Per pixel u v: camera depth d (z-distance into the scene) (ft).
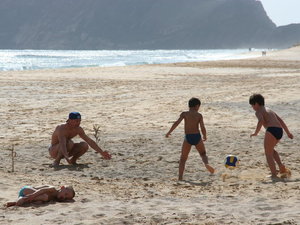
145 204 36.19
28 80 188.03
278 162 50.19
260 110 50.42
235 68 278.26
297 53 525.75
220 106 109.70
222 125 86.48
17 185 43.24
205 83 177.47
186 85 169.68
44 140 75.25
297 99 118.11
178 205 35.86
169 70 257.96
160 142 71.26
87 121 93.97
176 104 117.08
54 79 194.90
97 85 171.12
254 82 177.17
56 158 57.93
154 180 49.73
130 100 127.24
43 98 132.87
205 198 38.88
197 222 30.32
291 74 220.23
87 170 54.70
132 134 78.79
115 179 49.96
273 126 49.85
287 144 67.41
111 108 112.47
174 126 50.47
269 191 41.52
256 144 68.28
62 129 57.82
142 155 62.54
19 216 32.27
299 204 34.88
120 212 33.30
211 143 69.56
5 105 118.42
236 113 99.81
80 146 58.18
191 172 53.42
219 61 375.86
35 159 60.95
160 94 140.67
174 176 51.65
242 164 56.29
